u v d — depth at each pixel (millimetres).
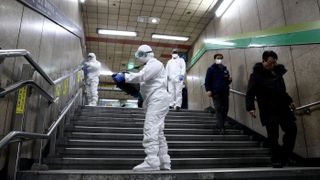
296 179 2844
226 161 4074
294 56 4758
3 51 2029
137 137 4773
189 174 2574
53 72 4465
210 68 5621
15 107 2682
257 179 2738
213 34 9398
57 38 4719
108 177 2420
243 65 6680
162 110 3215
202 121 6160
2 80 2506
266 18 5797
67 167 3557
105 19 9977
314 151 4180
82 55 9648
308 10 4488
